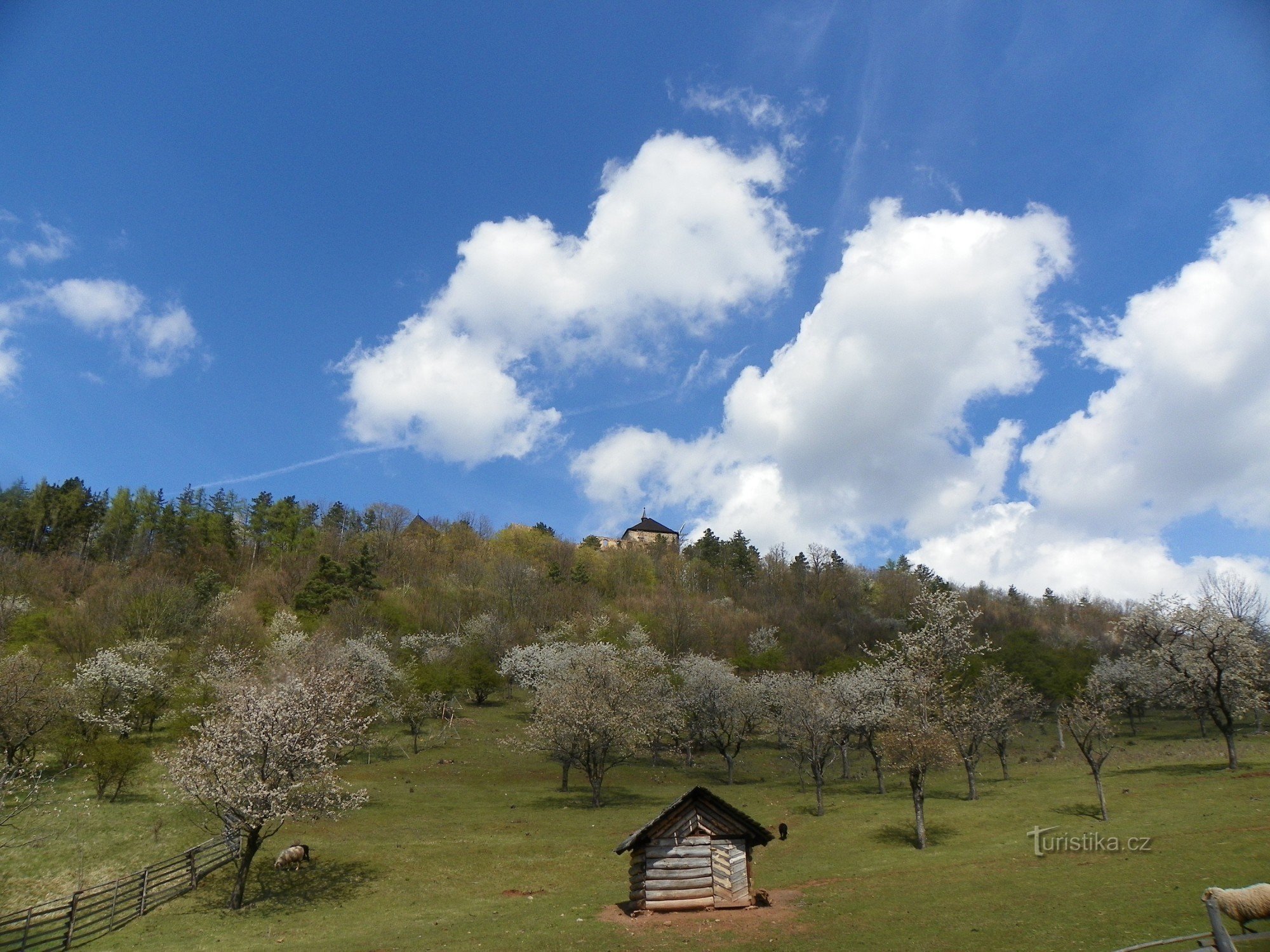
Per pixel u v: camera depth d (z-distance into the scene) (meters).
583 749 56.44
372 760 67.56
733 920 27.33
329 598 106.44
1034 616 146.75
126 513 130.00
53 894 34.41
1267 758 54.53
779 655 105.88
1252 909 19.14
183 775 35.38
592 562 157.00
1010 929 23.53
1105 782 51.44
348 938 27.69
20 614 82.31
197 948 27.62
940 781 61.06
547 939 25.92
